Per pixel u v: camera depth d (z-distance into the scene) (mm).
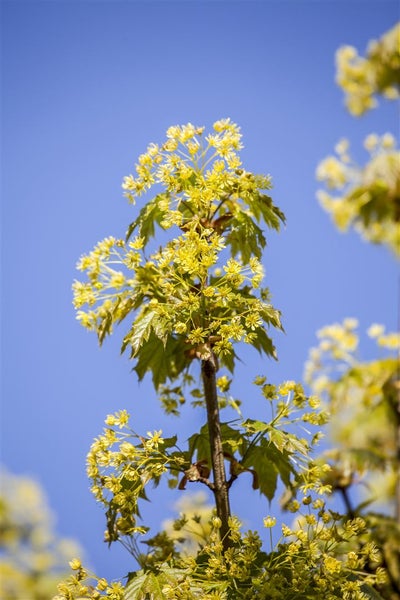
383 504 712
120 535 776
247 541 743
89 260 769
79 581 757
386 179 631
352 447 652
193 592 745
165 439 783
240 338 764
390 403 647
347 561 732
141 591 745
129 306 773
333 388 648
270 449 787
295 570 738
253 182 787
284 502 779
